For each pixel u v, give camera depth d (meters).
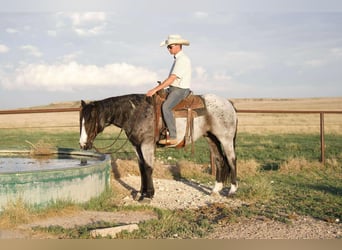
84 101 7.20
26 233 5.32
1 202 6.03
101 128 7.22
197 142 21.50
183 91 7.36
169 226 5.89
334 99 87.69
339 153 16.22
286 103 77.94
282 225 6.08
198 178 10.50
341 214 6.73
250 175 10.88
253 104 76.12
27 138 24.92
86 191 7.04
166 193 8.52
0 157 9.91
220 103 7.92
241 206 7.37
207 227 5.93
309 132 29.64
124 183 9.22
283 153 16.73
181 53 7.39
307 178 10.65
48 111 8.46
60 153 10.13
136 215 6.59
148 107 7.24
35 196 6.26
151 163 7.36
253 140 23.52
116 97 7.39
